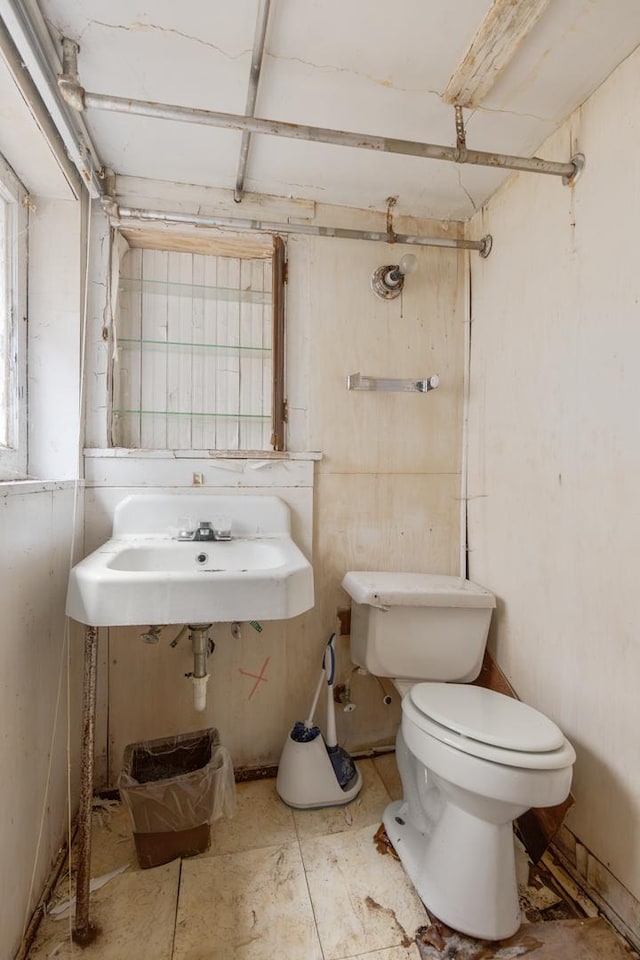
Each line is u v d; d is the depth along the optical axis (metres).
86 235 1.38
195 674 1.20
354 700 1.62
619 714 1.04
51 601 1.13
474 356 1.63
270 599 0.97
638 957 0.96
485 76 1.04
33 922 1.00
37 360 1.32
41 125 1.02
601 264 1.09
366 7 0.88
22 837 0.96
